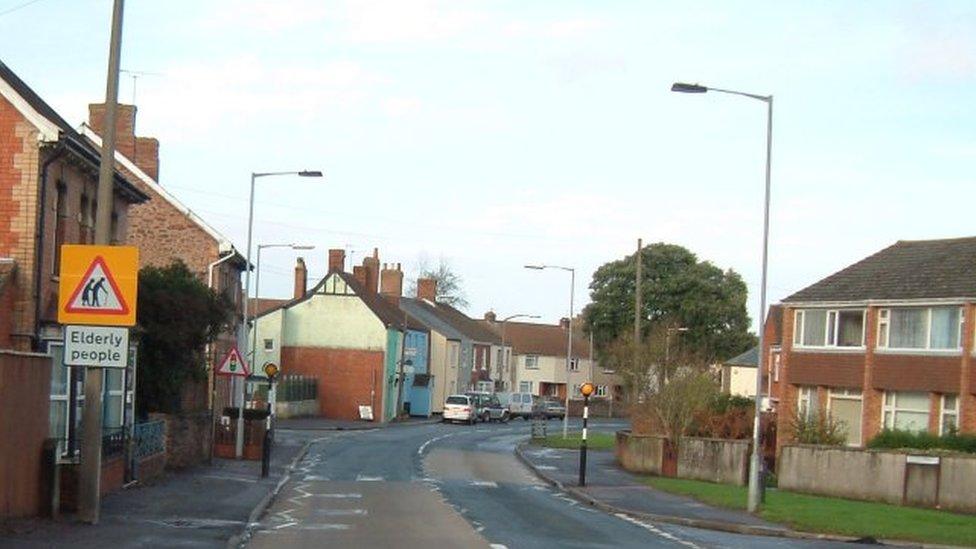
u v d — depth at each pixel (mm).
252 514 23594
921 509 30688
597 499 31703
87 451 18875
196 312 33531
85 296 17766
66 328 17766
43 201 26109
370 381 82312
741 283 95062
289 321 83312
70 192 28141
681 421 44125
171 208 46531
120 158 46500
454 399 83875
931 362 43000
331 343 82875
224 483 30641
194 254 46438
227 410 42750
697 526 26578
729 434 45250
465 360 104938
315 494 30672
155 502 24312
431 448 54562
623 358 53094
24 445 18312
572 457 50000
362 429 70188
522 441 63094
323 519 24312
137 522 20188
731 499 31484
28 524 17875
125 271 17875
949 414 42562
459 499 30391
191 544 17750
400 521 24203
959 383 41719
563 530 23594
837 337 47781
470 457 49688
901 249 49406
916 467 31891
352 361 82562
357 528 22578
